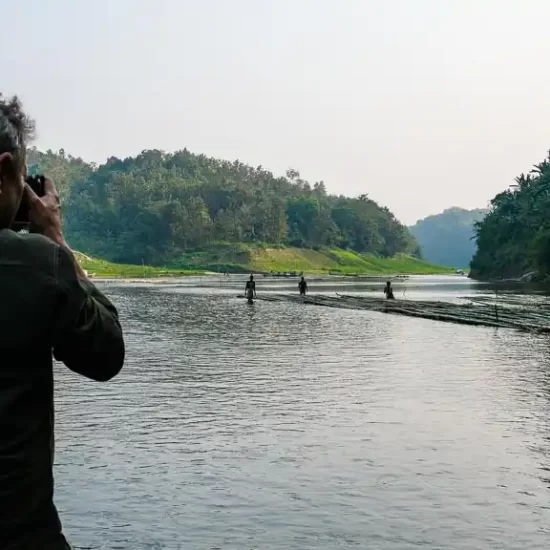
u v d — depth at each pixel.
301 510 6.87
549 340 23.81
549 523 6.57
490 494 7.35
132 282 109.88
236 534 6.29
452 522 6.58
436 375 15.55
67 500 7.11
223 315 37.09
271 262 194.00
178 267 186.88
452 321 32.16
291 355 19.39
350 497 7.22
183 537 6.22
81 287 2.37
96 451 8.91
